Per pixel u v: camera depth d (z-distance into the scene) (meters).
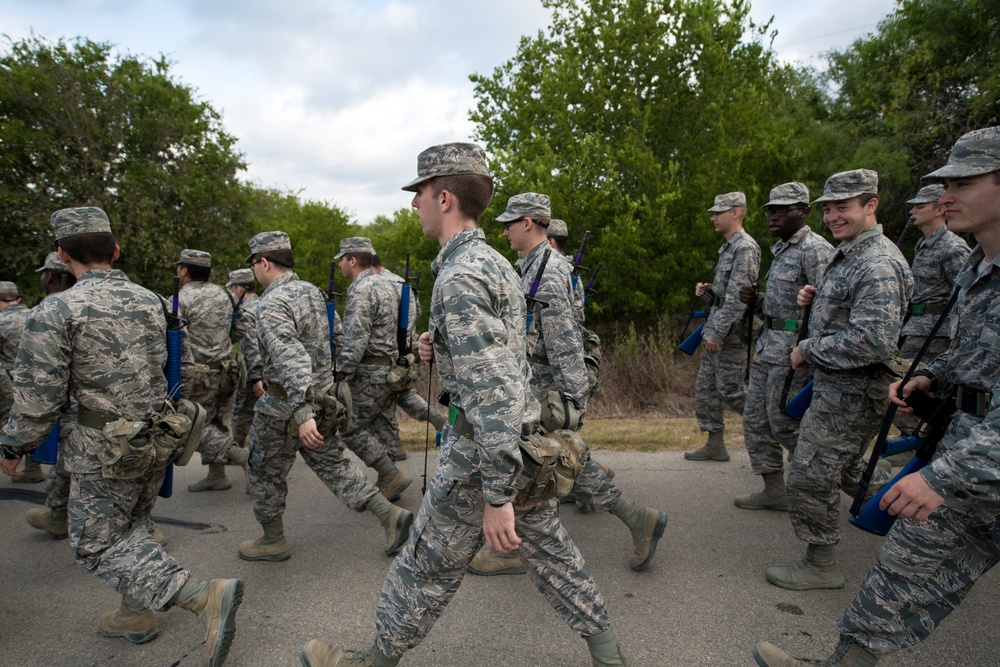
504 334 1.89
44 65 18.22
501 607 3.04
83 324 2.54
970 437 1.80
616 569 3.38
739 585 3.18
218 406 5.10
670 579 3.26
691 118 9.85
